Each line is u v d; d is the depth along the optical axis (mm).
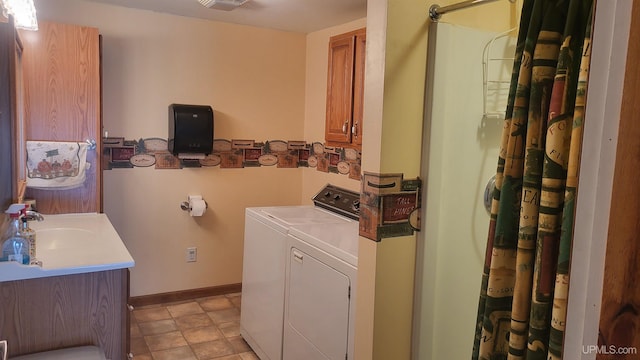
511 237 1199
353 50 2977
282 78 3992
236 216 3938
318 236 2365
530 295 1123
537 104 1121
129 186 3502
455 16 1824
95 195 2975
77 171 2828
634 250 440
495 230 1217
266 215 2924
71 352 1912
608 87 471
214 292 3916
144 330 3264
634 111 441
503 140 1213
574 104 1031
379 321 1802
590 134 500
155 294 3693
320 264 2256
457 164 1884
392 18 1682
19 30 2547
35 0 3082
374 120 1747
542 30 1119
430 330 1910
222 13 3426
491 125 1941
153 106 3523
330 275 2172
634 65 442
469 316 2010
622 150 452
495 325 1221
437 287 1912
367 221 1805
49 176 2754
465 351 2020
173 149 3482
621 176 453
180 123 3441
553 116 1046
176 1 3164
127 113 3438
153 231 3627
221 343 3135
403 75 1733
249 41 3818
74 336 1981
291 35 3988
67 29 2826
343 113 3107
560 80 1043
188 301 3789
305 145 4137
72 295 1960
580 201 515
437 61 1774
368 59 1769
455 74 1832
